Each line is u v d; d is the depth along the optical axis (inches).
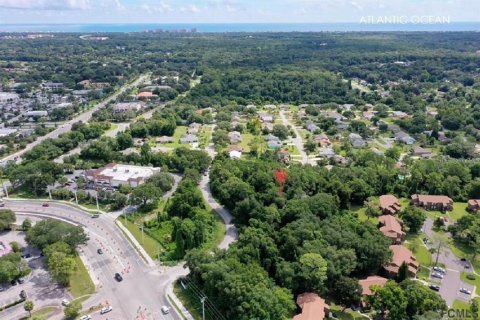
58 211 7416.3
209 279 4793.3
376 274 5506.9
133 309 4842.5
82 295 5093.5
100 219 7111.2
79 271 5585.6
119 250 6136.8
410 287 4744.1
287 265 5152.6
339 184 7480.3
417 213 6628.9
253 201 6683.1
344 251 5329.7
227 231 6702.8
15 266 5413.4
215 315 4692.4
